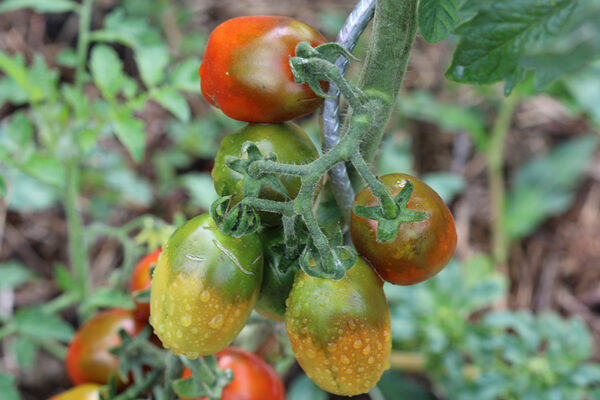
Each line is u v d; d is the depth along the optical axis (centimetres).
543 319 78
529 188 112
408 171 102
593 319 103
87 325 56
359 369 41
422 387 91
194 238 41
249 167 39
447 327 79
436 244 41
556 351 75
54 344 80
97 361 54
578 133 119
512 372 76
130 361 52
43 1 73
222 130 112
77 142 70
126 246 67
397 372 90
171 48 120
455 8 38
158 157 109
